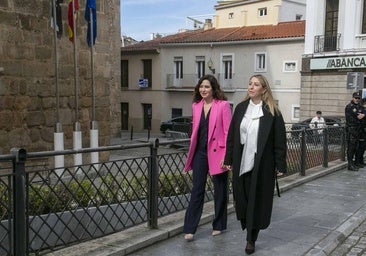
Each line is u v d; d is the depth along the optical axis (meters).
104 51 11.95
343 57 26.47
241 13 41.28
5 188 3.89
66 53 10.80
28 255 4.07
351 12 26.39
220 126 5.18
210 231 5.71
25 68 9.80
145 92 39.88
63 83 10.78
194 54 36.84
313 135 10.65
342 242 5.72
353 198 8.04
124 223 5.39
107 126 12.12
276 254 5.00
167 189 6.02
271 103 4.87
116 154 13.29
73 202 4.80
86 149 4.42
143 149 6.57
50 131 10.42
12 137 9.59
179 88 37.56
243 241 5.37
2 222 3.97
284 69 32.19
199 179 5.29
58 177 4.61
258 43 33.25
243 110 4.95
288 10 39.69
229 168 5.07
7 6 9.34
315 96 28.03
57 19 10.51
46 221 4.51
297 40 31.31
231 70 35.03
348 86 16.09
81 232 4.92
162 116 39.00
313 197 8.05
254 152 4.82
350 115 11.30
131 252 4.88
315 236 5.70
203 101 5.32
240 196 4.94
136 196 5.48
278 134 4.82
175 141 5.78
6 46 9.38
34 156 3.98
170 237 5.43
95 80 11.73
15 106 9.62
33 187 4.34
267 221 4.89
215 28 42.16
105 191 5.12
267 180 4.84
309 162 10.67
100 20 11.82
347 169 11.53
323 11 27.66
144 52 39.44
